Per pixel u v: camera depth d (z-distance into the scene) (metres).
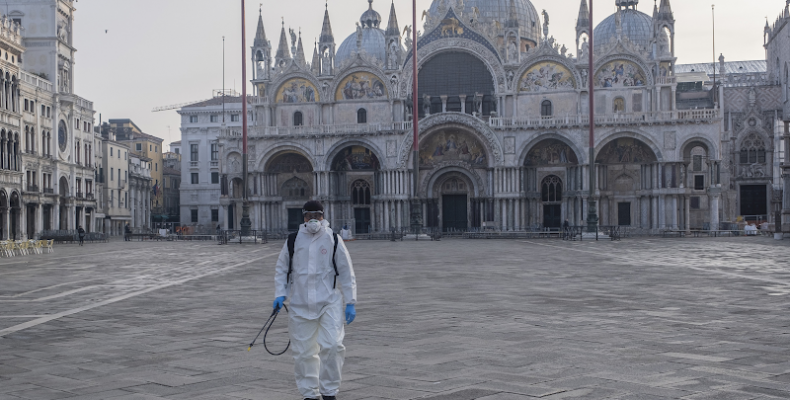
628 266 36.78
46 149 93.75
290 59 106.44
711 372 12.20
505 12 114.75
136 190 136.00
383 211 98.50
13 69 82.94
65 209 99.06
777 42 120.94
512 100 98.56
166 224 143.00
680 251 51.03
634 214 95.38
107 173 121.50
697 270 33.72
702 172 109.75
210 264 42.28
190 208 138.12
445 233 90.50
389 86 101.06
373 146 98.94
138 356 14.44
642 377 11.87
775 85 118.81
